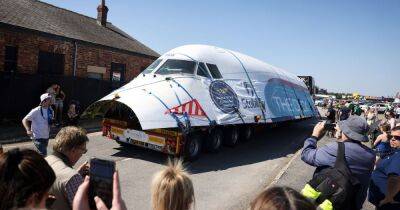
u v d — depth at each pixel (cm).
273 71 1761
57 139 325
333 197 329
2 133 1214
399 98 5694
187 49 1245
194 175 908
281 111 1592
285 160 1177
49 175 202
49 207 293
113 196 229
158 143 1001
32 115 697
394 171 393
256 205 177
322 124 398
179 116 994
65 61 1744
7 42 1495
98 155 1037
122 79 2134
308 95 2320
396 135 461
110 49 1998
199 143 1076
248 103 1319
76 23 2092
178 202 230
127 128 1055
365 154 352
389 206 399
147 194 721
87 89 1766
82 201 231
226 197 748
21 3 1864
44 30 1642
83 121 1708
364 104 6122
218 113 1134
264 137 1712
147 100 989
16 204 188
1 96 1377
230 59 1380
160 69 1177
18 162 193
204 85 1156
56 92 1482
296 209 166
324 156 359
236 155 1197
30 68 1595
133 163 972
